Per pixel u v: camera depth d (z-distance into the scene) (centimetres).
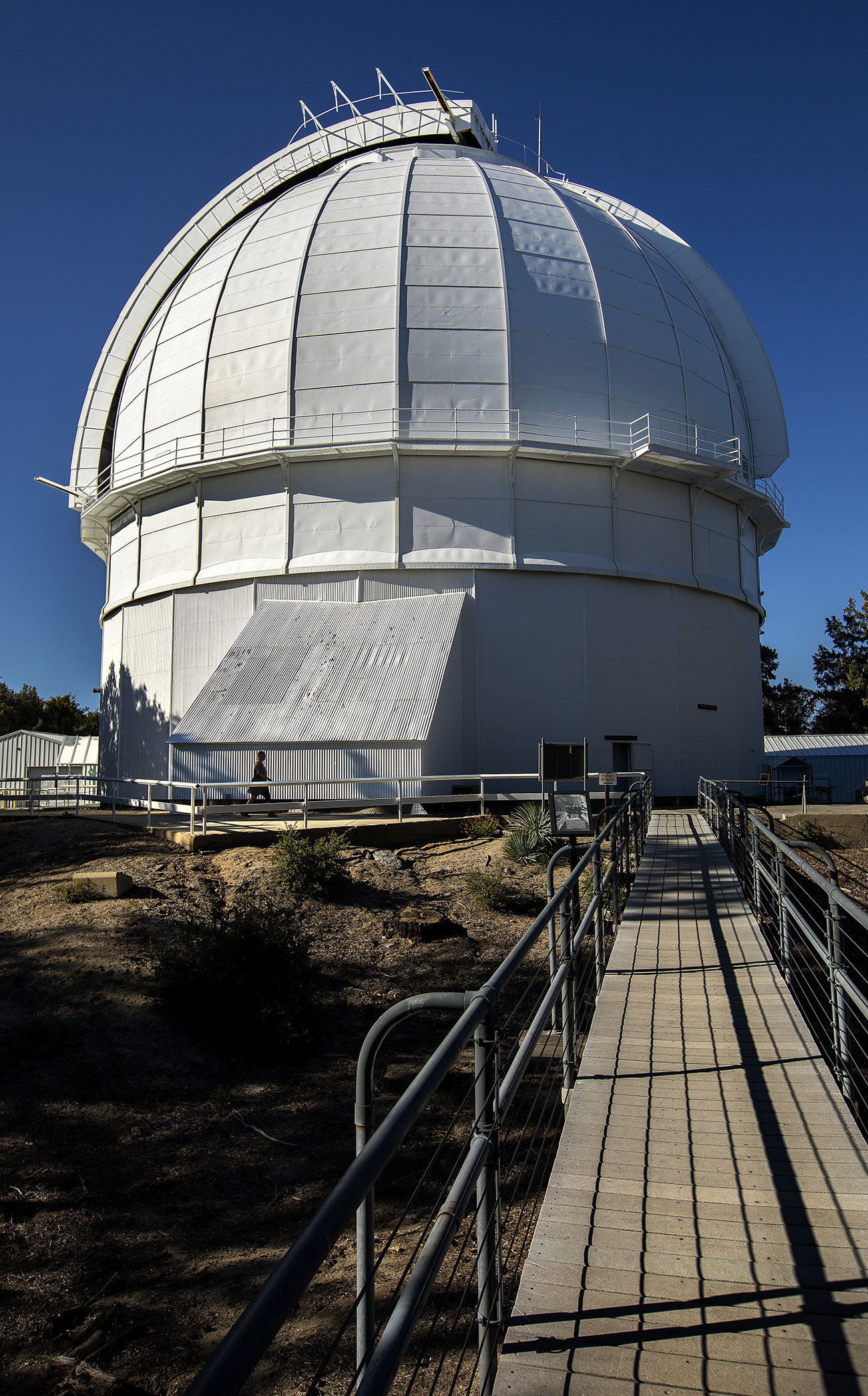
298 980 1110
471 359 3142
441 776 2314
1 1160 787
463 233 3328
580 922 774
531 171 4078
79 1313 612
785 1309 368
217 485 3306
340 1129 894
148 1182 786
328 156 4212
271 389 3219
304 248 3350
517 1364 340
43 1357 568
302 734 2520
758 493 3638
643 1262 409
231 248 3625
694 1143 526
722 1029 718
